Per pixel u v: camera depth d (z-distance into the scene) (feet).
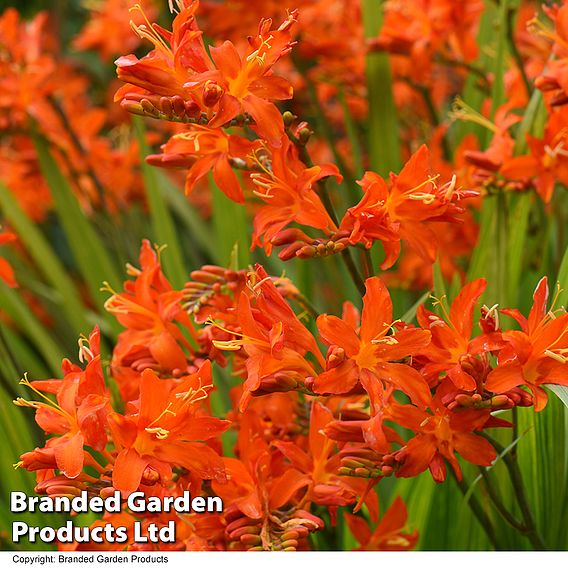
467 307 5.31
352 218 5.35
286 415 5.54
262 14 6.50
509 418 5.62
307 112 7.47
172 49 5.36
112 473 5.28
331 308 6.77
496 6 6.38
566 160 5.84
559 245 6.13
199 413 5.43
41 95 6.84
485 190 5.92
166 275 6.37
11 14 6.81
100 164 7.43
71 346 6.75
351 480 5.42
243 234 6.36
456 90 8.18
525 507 5.45
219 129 5.45
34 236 6.96
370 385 5.25
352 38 6.80
